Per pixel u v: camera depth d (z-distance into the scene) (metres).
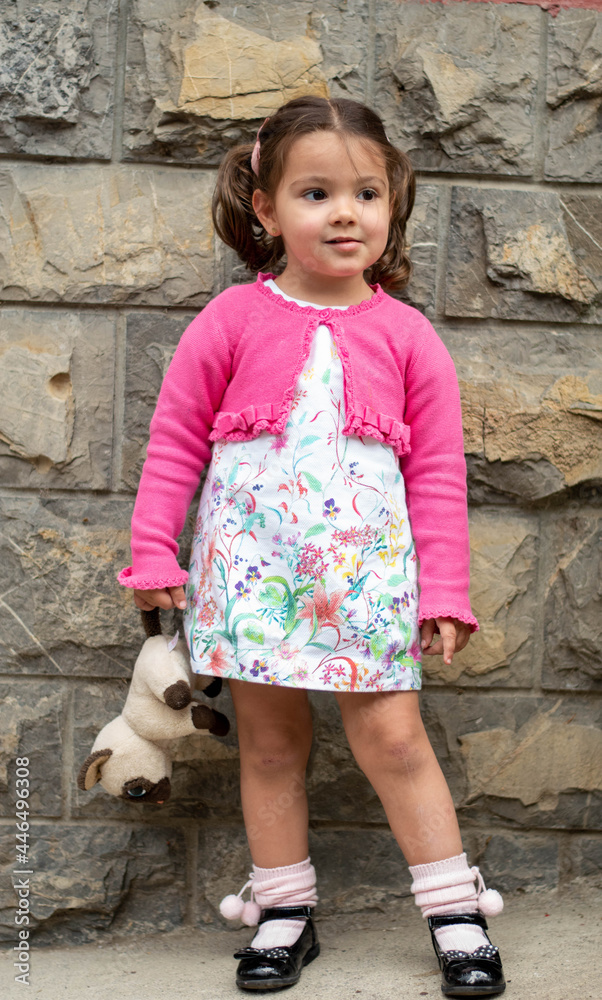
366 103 1.83
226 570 1.51
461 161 1.84
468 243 1.84
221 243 1.83
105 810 1.83
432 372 1.60
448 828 1.51
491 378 1.84
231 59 1.80
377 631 1.48
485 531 1.86
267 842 1.62
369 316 1.58
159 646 1.62
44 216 1.81
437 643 1.62
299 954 1.56
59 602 1.83
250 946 1.57
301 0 1.81
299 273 1.59
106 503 1.84
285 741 1.64
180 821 1.84
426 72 1.82
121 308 1.83
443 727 1.86
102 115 1.81
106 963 1.71
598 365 1.86
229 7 1.81
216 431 1.57
